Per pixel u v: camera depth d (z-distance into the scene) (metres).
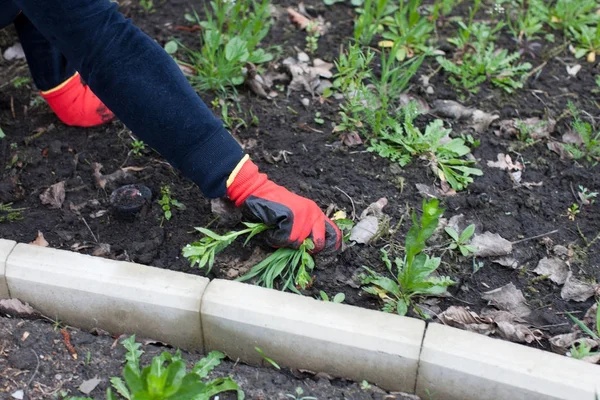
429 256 2.26
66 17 1.80
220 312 1.94
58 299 2.05
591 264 2.26
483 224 2.37
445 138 2.65
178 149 1.97
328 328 1.89
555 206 2.46
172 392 1.66
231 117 2.73
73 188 2.46
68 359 1.92
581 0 3.21
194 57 2.99
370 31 3.05
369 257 2.25
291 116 2.76
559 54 3.12
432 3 3.35
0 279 2.05
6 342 1.95
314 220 2.13
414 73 2.85
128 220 2.35
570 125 2.76
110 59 1.85
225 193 2.07
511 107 2.84
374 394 1.89
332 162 2.57
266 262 2.14
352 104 2.64
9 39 3.07
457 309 2.08
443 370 1.84
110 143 2.63
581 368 1.80
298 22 3.19
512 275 2.23
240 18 3.18
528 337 2.03
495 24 3.23
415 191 2.47
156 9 3.27
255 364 2.02
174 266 2.22
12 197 2.43
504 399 1.82
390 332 1.88
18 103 2.80
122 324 2.05
